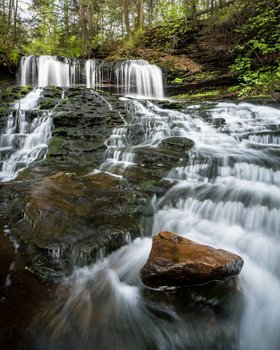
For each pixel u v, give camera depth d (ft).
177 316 9.98
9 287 10.85
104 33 83.51
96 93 34.35
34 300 10.36
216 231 14.64
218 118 29.09
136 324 9.67
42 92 33.47
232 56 46.03
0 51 46.68
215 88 46.14
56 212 14.42
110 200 16.26
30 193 16.51
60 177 19.16
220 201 16.16
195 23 54.60
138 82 48.26
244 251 13.19
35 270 11.68
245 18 46.39
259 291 11.12
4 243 13.37
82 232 13.29
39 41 76.79
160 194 17.58
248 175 19.08
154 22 82.12
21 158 24.41
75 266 12.20
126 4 62.64
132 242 13.87
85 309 10.12
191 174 19.63
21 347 8.63
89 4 69.41
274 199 15.66
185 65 49.08
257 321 10.05
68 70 47.32
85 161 22.34
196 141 24.93
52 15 78.48
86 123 26.43
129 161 21.76
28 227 14.07
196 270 10.42
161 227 15.35
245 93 39.68
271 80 37.99
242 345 9.42
